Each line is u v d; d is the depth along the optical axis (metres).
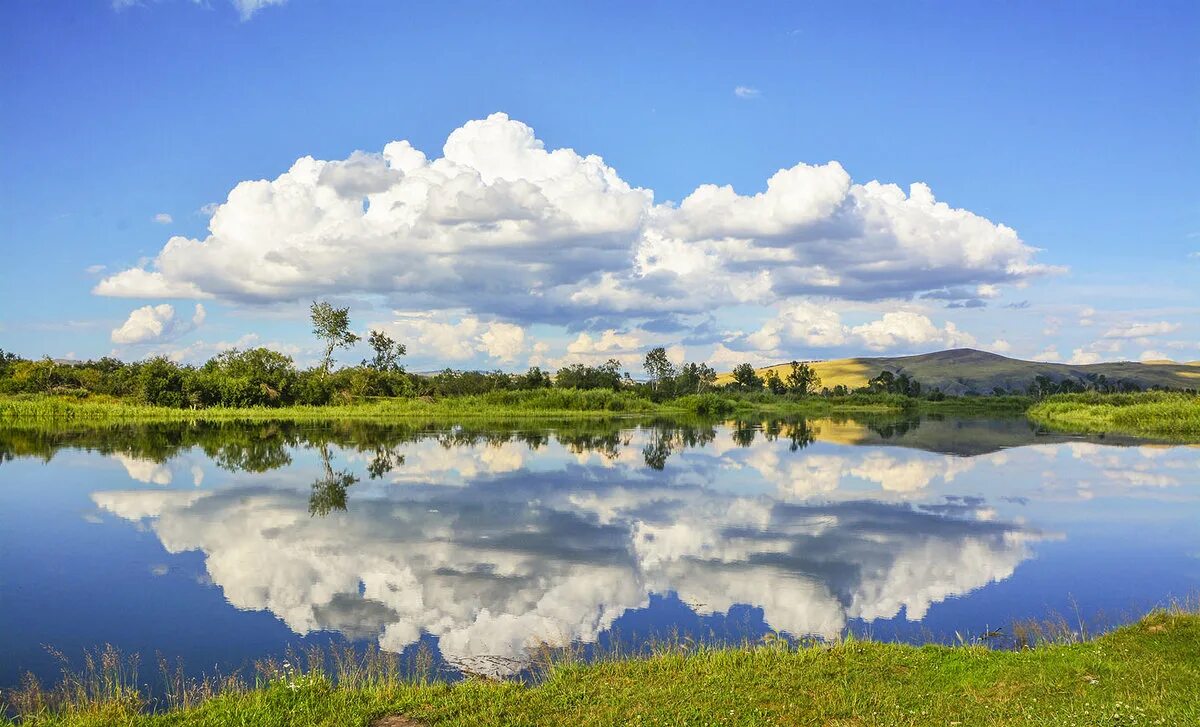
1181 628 13.98
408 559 23.19
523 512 30.64
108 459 46.44
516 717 10.62
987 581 21.42
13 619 17.62
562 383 141.62
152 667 14.72
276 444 56.28
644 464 46.34
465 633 16.69
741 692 11.48
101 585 20.38
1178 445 61.19
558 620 17.62
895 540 26.33
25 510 30.44
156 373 94.94
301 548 24.48
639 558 23.50
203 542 25.23
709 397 119.88
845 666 12.68
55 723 11.03
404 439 61.34
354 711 10.87
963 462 49.00
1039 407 121.62
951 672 12.49
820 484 38.91
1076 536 27.33
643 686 11.83
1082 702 10.88
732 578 21.34
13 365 115.56
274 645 15.96
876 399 154.88
